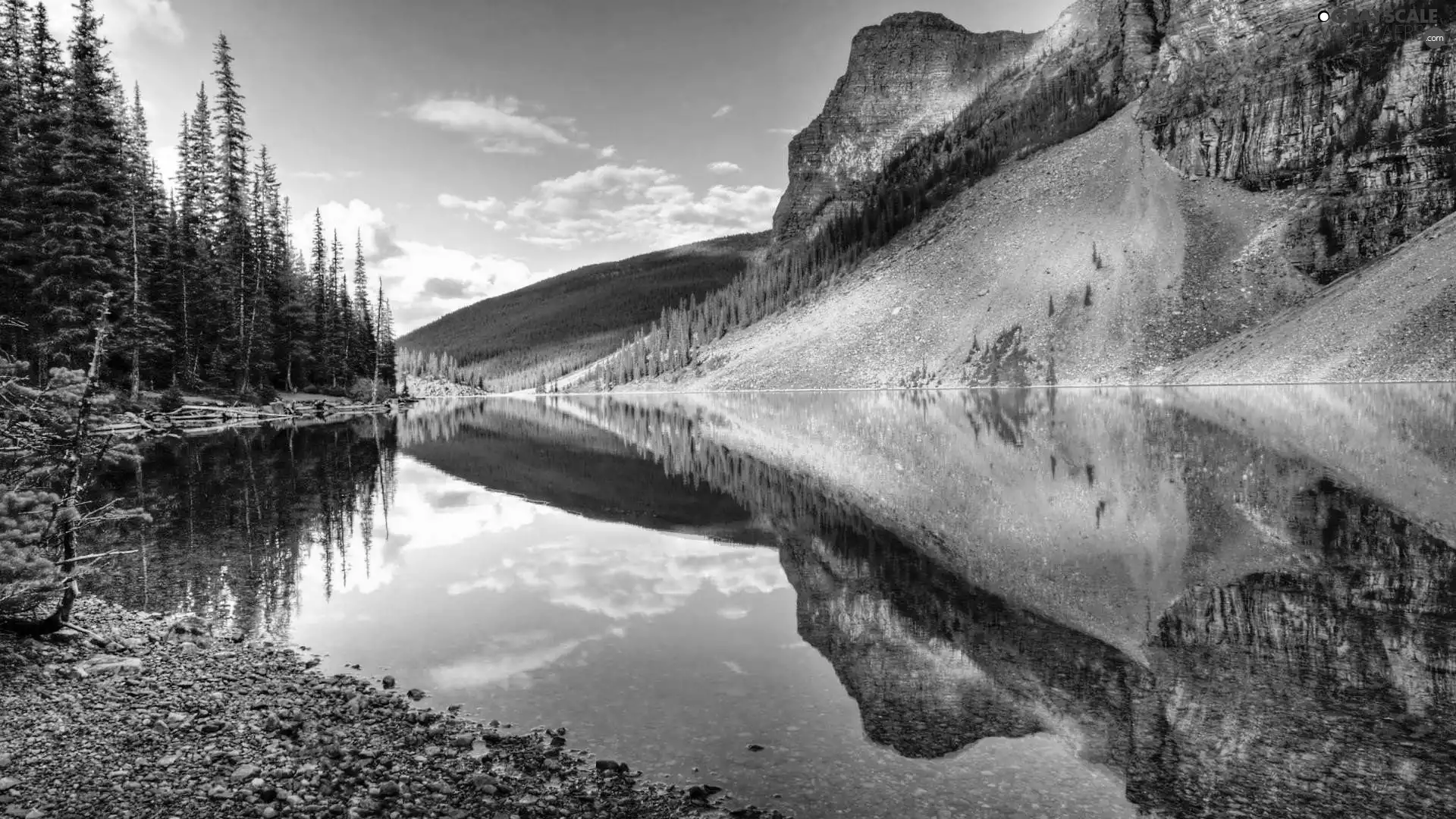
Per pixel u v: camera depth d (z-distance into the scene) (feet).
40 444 33.55
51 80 132.36
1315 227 412.16
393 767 23.13
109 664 31.01
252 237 219.00
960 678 29.76
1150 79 650.02
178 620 37.70
